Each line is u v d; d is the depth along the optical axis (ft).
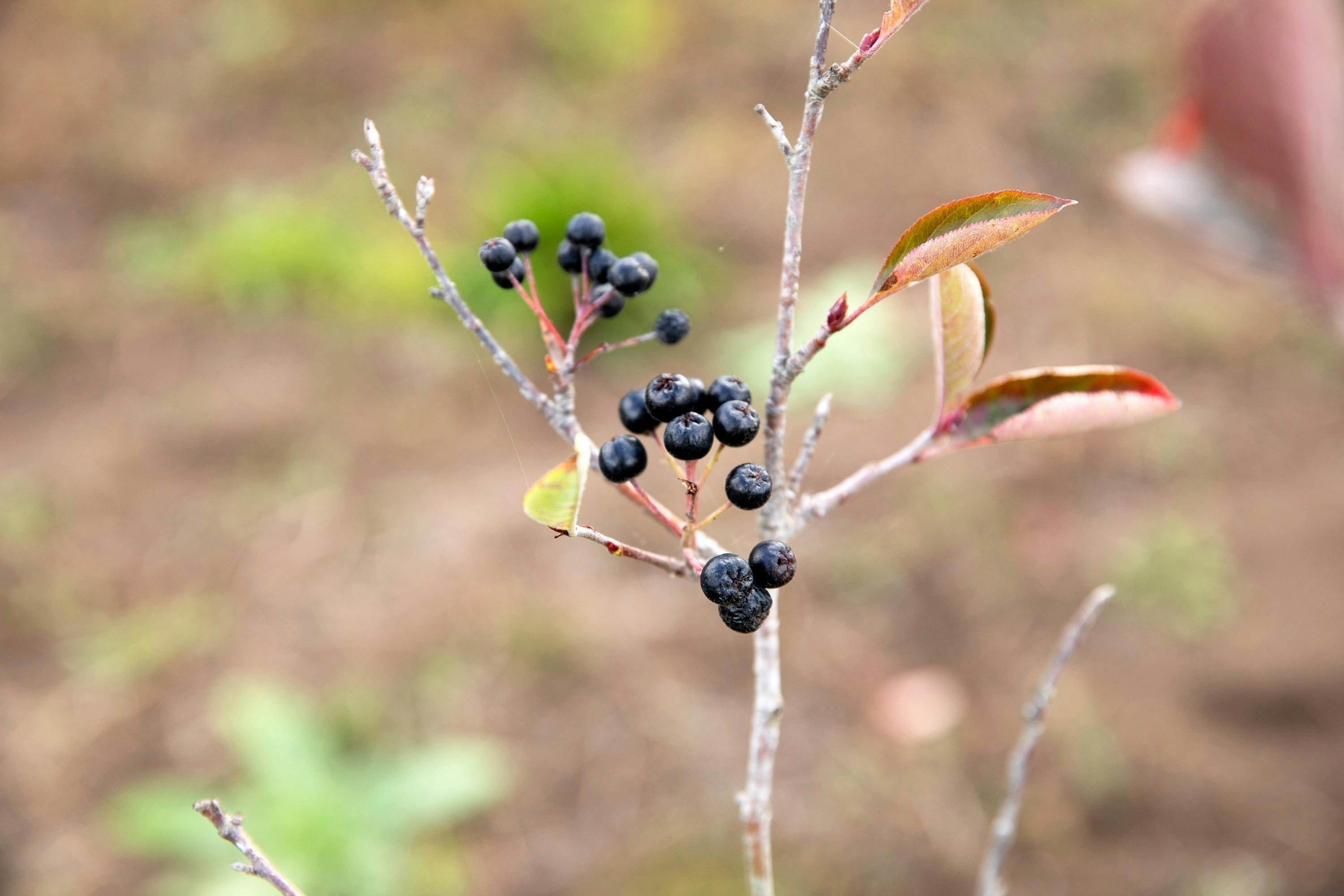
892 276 4.16
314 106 36.94
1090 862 15.30
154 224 32.42
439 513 22.40
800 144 4.19
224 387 26.37
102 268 30.89
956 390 5.34
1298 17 6.75
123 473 23.90
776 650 5.23
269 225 30.58
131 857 16.43
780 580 4.11
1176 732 16.69
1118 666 17.94
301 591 20.88
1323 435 21.43
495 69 37.91
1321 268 7.02
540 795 17.15
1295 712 16.53
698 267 28.22
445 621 20.04
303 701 18.60
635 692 18.58
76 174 34.58
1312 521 19.42
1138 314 25.72
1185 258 26.99
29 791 17.56
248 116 36.65
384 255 29.48
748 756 17.48
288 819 15.93
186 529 22.53
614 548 4.22
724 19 38.24
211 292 29.55
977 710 17.67
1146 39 34.55
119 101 37.37
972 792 16.42
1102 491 21.31
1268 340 24.16
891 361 24.88
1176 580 18.97
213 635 20.10
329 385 26.27
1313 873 14.52
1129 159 7.87
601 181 27.43
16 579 21.36
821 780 16.90
